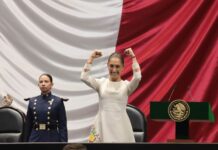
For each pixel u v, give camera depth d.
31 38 17.41
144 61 16.95
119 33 17.17
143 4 17.17
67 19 17.39
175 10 17.08
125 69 16.92
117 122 11.51
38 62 17.34
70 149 8.41
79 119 17.14
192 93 16.70
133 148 9.16
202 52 16.84
